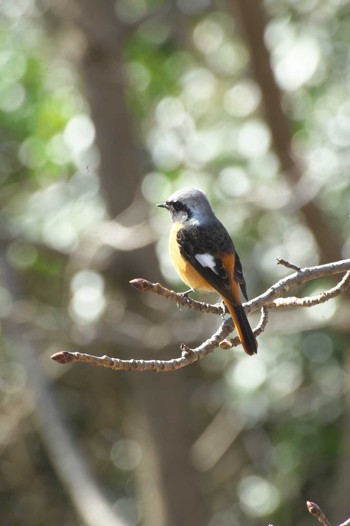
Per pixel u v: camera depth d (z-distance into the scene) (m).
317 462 15.07
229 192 12.11
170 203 8.20
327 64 12.16
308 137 12.47
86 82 14.09
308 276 6.39
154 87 14.27
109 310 14.12
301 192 11.65
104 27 13.96
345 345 13.25
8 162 15.24
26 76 14.07
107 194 14.13
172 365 5.60
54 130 13.29
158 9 14.85
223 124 13.09
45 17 14.43
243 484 14.88
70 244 13.09
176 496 14.49
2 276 14.25
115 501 16.56
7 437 15.68
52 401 14.30
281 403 13.97
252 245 13.22
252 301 6.38
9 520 16.55
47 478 16.77
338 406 13.95
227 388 13.37
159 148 13.16
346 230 12.73
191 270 7.82
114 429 16.77
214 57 14.19
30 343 14.29
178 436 14.45
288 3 12.71
